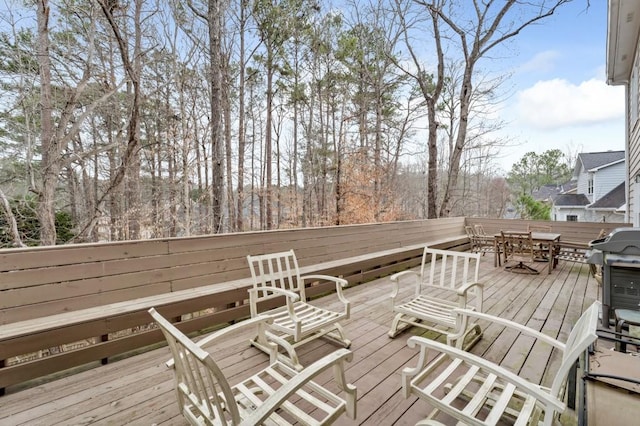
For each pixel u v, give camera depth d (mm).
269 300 3275
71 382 1973
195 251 3150
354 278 4324
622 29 4637
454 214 18172
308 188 13148
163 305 2568
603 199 13375
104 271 2572
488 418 1206
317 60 11430
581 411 1145
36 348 1993
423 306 2605
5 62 5602
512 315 3176
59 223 7621
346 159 11312
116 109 8008
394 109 12297
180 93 8086
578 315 3166
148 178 9500
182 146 8391
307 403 1748
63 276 2377
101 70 6676
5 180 5961
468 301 3637
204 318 2785
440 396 1812
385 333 2719
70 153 6352
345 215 11023
